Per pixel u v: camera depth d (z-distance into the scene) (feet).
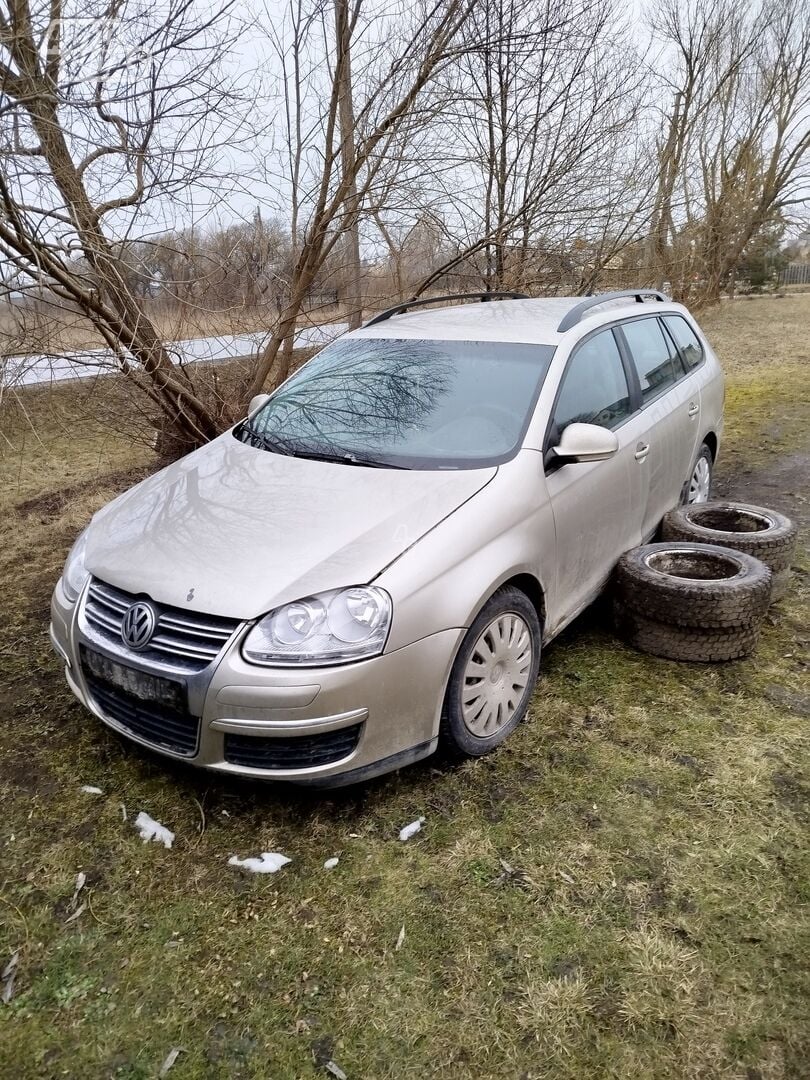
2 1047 6.12
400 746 8.16
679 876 7.52
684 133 33.42
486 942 6.88
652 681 10.93
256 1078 5.83
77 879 7.72
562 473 10.20
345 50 16.63
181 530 8.96
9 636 12.73
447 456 9.91
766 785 8.75
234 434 11.96
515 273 23.03
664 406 13.53
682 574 12.35
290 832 8.23
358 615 7.68
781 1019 6.13
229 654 7.55
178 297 15.62
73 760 9.50
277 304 18.49
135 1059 6.00
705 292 46.55
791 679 10.89
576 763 9.20
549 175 21.98
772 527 13.21
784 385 33.88
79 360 14.65
